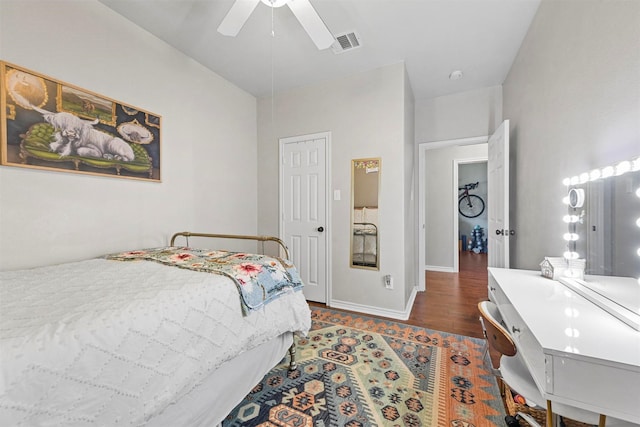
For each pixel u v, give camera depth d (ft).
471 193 22.44
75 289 3.68
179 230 8.13
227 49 8.02
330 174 9.86
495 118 10.39
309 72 9.34
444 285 12.54
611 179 3.77
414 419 4.38
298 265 10.61
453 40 7.57
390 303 8.85
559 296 4.33
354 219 9.45
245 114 10.80
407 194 9.43
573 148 4.99
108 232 6.37
